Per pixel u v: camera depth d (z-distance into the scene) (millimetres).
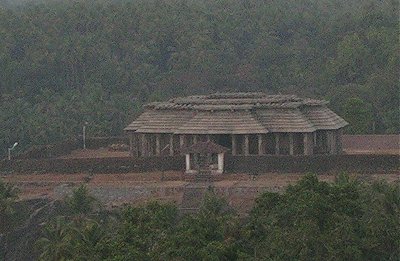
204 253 180875
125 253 183500
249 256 183375
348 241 186625
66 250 194125
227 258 185375
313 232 186375
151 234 196500
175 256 181875
